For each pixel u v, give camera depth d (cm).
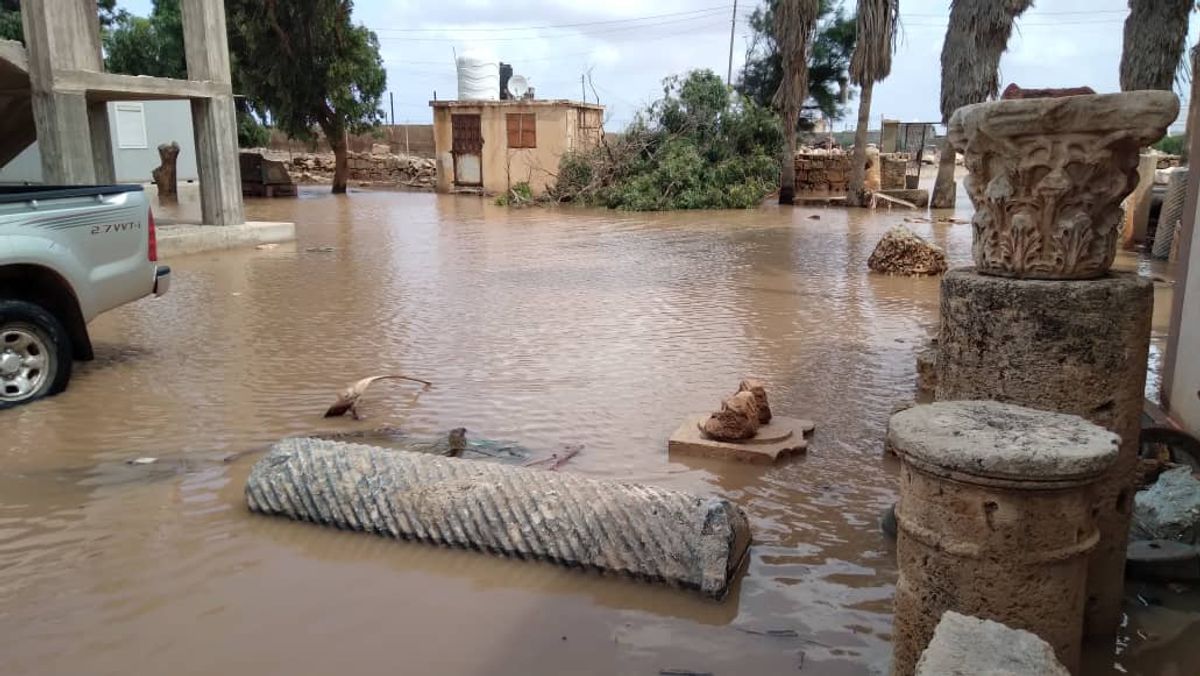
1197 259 529
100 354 762
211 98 1505
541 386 667
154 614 343
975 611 277
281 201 2780
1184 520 399
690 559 364
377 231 1848
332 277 1210
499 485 411
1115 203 338
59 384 637
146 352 773
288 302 1020
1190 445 474
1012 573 271
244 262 1354
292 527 423
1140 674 314
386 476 427
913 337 848
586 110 3173
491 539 394
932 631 285
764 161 2742
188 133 3131
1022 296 332
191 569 379
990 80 2119
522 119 3069
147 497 455
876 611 349
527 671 306
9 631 330
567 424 578
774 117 2861
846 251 1533
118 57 3709
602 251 1523
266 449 528
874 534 418
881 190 2731
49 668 307
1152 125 314
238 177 1582
